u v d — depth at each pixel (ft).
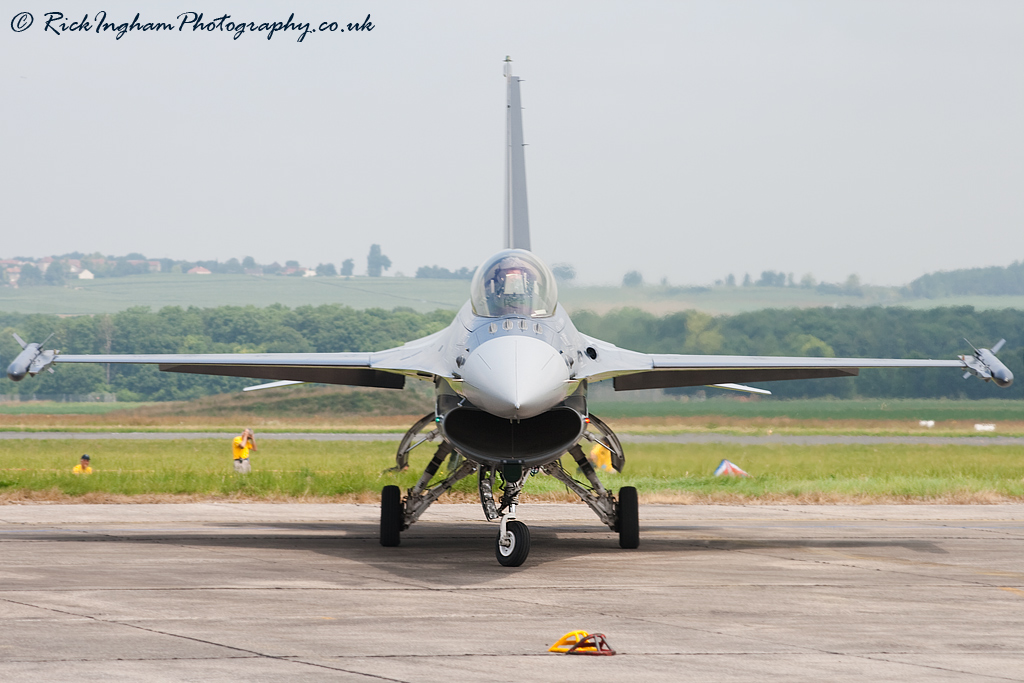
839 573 126.82
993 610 101.55
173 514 196.75
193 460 359.46
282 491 236.43
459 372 128.77
